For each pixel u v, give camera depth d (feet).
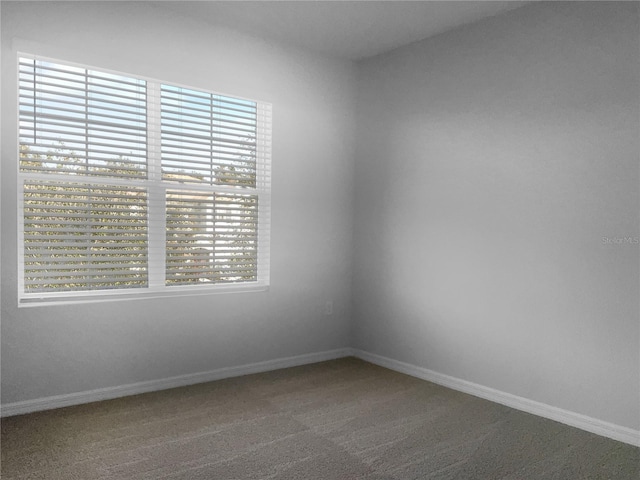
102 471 7.60
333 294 14.40
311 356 13.99
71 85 10.15
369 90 14.19
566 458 8.36
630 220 9.02
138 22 10.72
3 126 9.27
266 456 8.22
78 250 10.25
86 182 10.32
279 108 13.04
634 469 8.00
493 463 8.13
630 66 9.00
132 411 10.03
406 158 13.14
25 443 8.48
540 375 10.35
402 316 13.30
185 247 11.77
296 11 11.13
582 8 9.66
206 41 11.71
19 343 9.62
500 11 10.94
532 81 10.45
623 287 9.14
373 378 12.64
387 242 13.69
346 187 14.55
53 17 9.72
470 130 11.62
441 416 10.16
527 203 10.54
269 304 13.10
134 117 10.91
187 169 11.72
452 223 12.03
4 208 9.34
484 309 11.37
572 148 9.80
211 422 9.59
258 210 12.98
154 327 11.22
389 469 7.86
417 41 12.83
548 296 10.22
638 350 8.96
